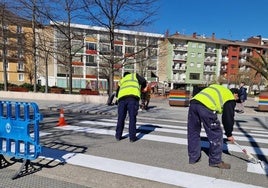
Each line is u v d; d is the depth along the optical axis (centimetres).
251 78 6638
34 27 2102
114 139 751
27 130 488
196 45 8500
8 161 538
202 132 884
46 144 681
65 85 6856
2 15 2044
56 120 1095
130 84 721
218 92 518
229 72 8838
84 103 1872
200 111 519
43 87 3334
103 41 2378
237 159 581
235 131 985
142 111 1523
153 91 4166
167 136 805
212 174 491
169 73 8275
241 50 9012
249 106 2288
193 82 8519
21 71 6253
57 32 2127
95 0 2092
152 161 559
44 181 461
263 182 461
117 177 473
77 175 482
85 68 6838
